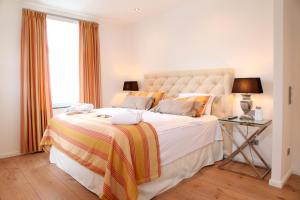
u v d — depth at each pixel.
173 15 4.18
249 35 3.17
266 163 2.97
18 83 3.69
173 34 4.21
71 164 2.76
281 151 2.42
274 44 2.40
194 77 3.77
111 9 4.16
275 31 2.39
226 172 2.88
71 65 4.38
